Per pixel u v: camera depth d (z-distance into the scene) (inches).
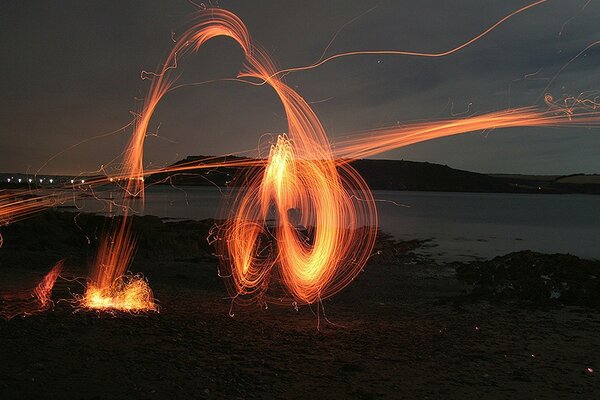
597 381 266.4
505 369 286.2
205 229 1157.1
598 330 401.4
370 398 222.8
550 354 323.3
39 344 255.0
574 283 692.7
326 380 245.6
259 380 234.5
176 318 356.2
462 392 241.1
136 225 1019.3
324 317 427.5
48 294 398.9
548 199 7317.9
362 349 316.5
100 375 217.0
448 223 2293.3
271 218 1454.2
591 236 1763.0
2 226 978.7
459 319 441.7
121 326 308.8
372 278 752.3
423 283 721.6
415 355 308.7
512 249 1353.3
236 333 329.4
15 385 195.6
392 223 2245.3
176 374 228.1
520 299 560.7
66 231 998.4
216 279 633.0
